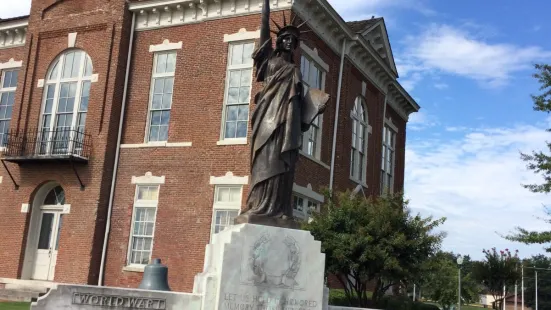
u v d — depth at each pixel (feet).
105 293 28.19
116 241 71.67
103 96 75.05
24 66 82.69
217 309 27.22
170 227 69.10
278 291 28.37
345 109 82.94
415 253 57.67
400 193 62.28
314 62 75.15
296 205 69.51
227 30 71.15
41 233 77.61
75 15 80.23
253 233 28.35
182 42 73.97
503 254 132.57
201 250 66.49
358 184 87.15
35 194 78.02
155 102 74.59
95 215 71.61
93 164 73.61
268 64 32.01
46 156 73.97
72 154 72.59
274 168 29.96
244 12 70.28
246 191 65.46
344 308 31.32
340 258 53.83
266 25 32.22
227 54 70.64
